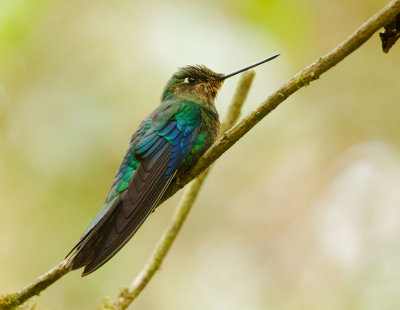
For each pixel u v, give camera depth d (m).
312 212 13.41
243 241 13.41
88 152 11.70
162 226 13.09
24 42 12.18
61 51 12.54
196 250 13.41
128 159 6.84
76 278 11.34
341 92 14.13
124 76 12.41
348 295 11.87
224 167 14.13
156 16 12.69
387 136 13.77
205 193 13.92
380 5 13.88
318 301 12.11
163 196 6.71
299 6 12.56
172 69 12.29
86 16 12.89
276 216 13.63
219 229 13.63
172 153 6.82
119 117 12.05
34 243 11.59
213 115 7.55
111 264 11.80
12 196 11.75
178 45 12.45
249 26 12.43
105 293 11.40
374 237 12.55
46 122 11.95
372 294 11.71
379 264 12.15
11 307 5.71
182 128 7.01
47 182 11.66
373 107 13.95
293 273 12.77
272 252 13.16
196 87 7.96
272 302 12.46
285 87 5.47
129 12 12.86
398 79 13.96
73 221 11.59
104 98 12.22
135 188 6.40
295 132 14.09
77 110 12.04
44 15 12.33
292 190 13.77
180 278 13.02
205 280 12.94
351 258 12.44
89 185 11.66
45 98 12.13
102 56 12.60
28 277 11.40
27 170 11.66
